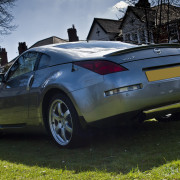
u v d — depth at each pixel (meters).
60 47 3.52
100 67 2.71
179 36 13.58
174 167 1.98
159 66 2.79
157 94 2.70
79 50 3.27
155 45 2.88
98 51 3.12
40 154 3.01
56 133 3.24
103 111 2.66
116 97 2.59
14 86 3.85
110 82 2.61
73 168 2.31
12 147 3.63
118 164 2.29
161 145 2.79
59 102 3.13
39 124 3.44
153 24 12.67
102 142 3.21
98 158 2.58
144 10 12.46
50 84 3.07
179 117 3.86
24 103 3.59
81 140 2.95
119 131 3.71
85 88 2.74
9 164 2.62
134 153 2.61
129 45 3.68
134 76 2.65
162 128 3.67
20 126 3.84
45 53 3.49
